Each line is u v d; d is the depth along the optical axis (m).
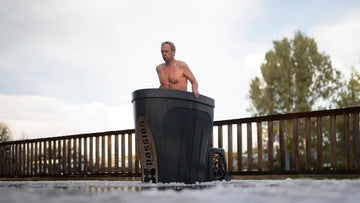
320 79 19.03
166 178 2.84
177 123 2.88
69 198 1.25
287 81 19.03
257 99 19.03
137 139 2.92
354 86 16.23
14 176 7.16
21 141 7.12
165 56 3.20
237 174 4.85
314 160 14.77
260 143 4.79
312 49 19.38
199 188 2.02
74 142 6.43
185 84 3.21
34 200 1.18
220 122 5.11
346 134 4.08
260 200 1.20
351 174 3.98
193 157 2.97
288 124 18.44
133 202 1.15
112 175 5.84
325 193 1.43
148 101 2.86
